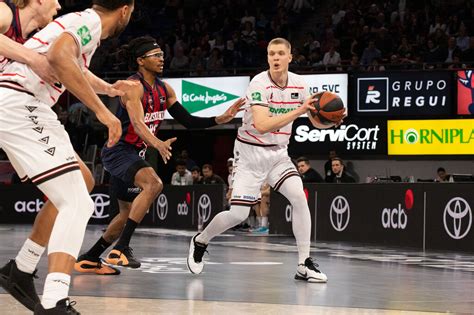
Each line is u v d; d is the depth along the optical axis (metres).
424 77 16.52
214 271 6.62
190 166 17.73
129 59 6.66
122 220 6.64
